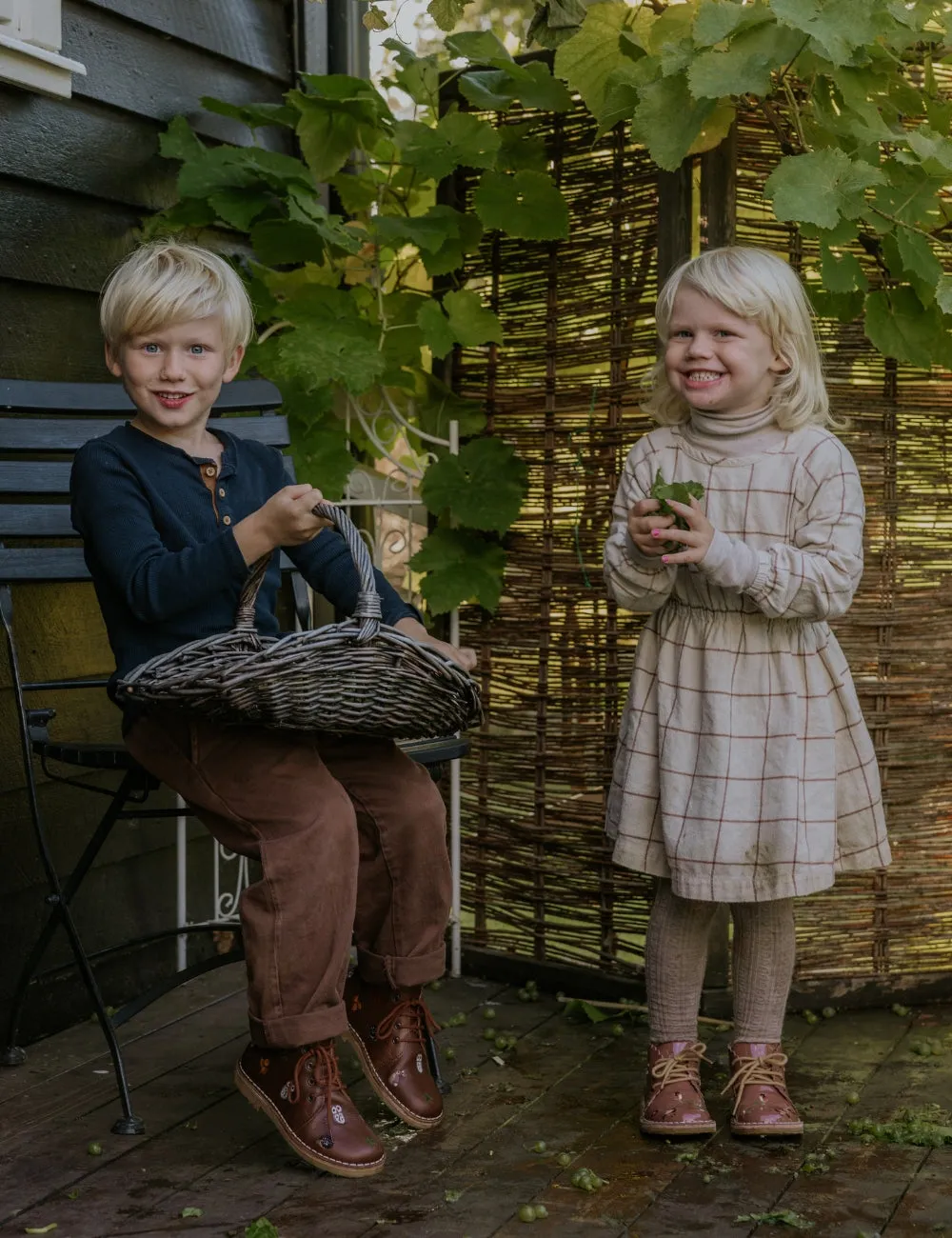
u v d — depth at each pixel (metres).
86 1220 1.76
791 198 2.15
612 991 2.65
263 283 2.84
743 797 1.98
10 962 2.39
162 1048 2.41
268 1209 1.79
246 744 1.89
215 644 1.70
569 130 2.68
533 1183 1.87
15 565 2.20
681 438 2.11
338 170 2.88
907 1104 2.16
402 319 2.87
